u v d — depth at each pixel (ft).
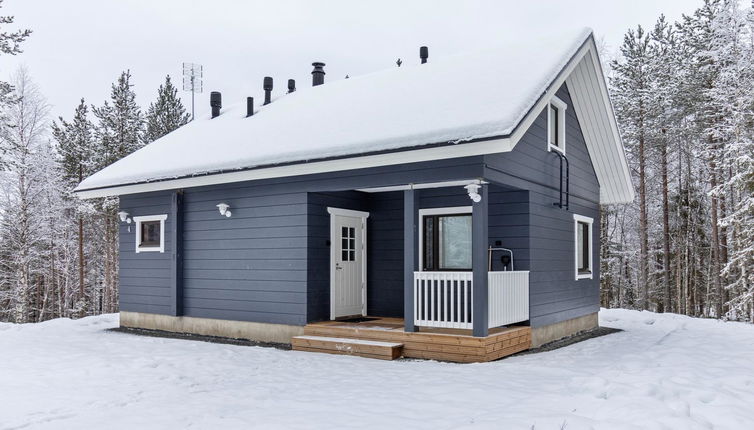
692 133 67.56
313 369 24.34
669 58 70.18
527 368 23.18
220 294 35.86
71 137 85.87
